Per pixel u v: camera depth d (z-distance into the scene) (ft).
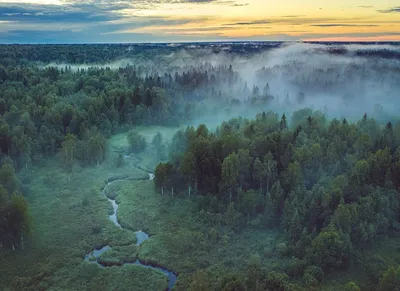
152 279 250.98
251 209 319.47
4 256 268.21
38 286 240.94
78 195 377.71
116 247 289.12
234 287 213.25
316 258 250.78
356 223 281.74
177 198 368.89
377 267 253.03
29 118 501.56
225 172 342.85
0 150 426.51
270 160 345.10
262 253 276.41
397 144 401.90
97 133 508.94
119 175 434.71
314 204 293.43
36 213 335.06
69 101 627.05
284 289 221.46
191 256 276.62
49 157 469.98
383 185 332.60
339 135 411.34
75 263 265.54
